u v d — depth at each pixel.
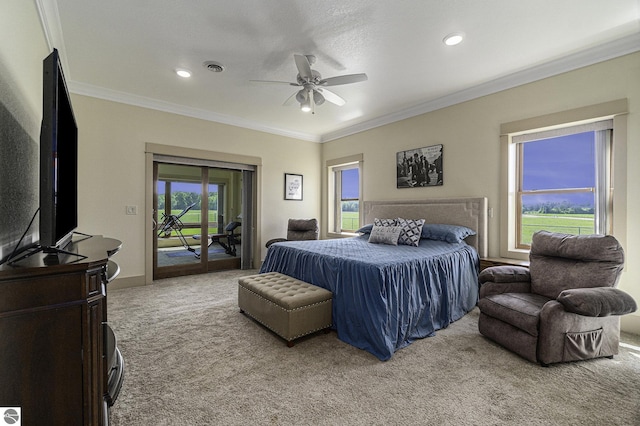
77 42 2.64
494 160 3.53
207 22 2.37
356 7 2.19
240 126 5.02
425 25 2.40
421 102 4.16
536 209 3.32
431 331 2.56
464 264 3.19
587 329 2.07
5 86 1.33
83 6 2.16
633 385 1.82
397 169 4.61
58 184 1.33
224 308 3.20
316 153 6.06
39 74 2.06
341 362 2.09
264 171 5.34
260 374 1.93
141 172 4.04
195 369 1.99
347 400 1.67
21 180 1.56
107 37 2.56
